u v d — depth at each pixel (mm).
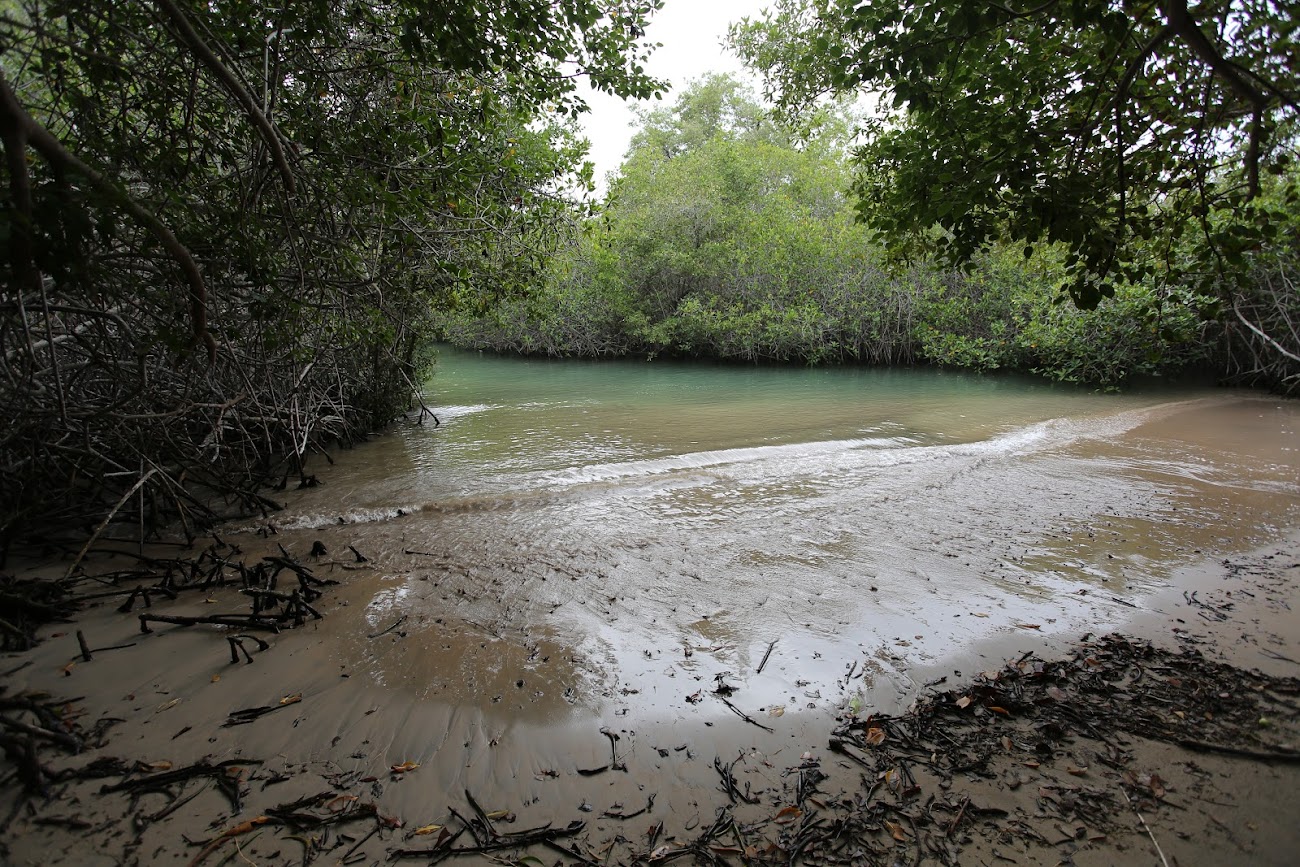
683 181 24453
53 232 2537
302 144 5523
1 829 2424
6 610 3939
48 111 3785
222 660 3621
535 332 26734
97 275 3885
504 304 21969
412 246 7062
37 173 3607
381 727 3043
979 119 3768
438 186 6668
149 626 3996
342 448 9875
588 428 11117
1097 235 3379
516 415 12672
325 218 6082
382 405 11211
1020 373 18781
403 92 6215
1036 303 16797
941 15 3396
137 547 5508
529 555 5234
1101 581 4609
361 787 2670
